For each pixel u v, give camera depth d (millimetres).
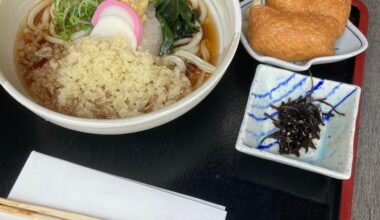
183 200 262
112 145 297
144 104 288
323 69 347
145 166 289
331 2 340
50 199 256
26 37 337
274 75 319
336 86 312
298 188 285
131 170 286
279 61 330
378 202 353
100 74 282
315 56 332
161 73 298
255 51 342
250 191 282
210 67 327
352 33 354
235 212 271
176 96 297
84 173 269
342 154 281
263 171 292
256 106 308
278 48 327
